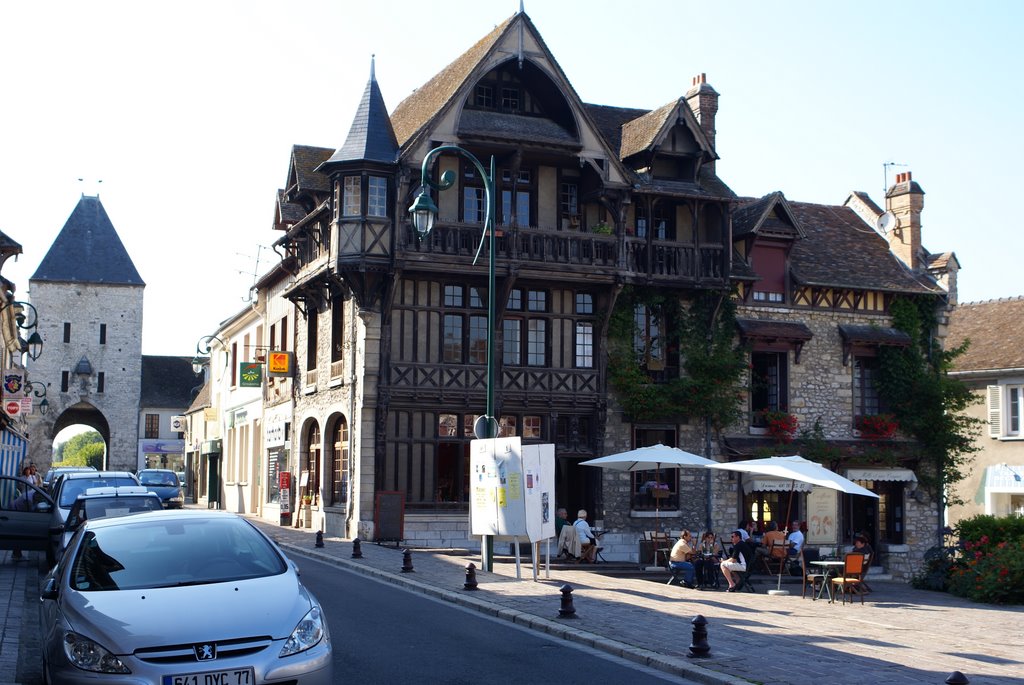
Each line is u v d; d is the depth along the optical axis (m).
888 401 29.86
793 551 21.64
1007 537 24.08
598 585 16.50
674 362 28.02
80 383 66.88
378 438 25.16
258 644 6.70
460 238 25.36
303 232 30.41
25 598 13.73
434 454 25.75
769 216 29.08
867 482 29.61
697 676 9.42
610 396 27.16
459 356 26.16
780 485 27.47
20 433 38.91
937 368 30.31
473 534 18.05
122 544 7.90
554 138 26.00
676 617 13.09
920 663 10.32
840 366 29.45
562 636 11.66
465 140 25.19
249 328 39.66
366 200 25.03
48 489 25.06
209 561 7.74
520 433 26.45
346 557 20.44
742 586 19.45
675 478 27.48
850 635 12.25
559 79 25.95
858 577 17.23
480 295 26.44
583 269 26.12
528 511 16.80
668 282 27.06
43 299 66.88
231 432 42.25
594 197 26.69
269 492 34.91
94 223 69.69
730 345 28.12
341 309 28.12
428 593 15.28
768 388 29.05
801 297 29.34
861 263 30.86
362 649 10.31
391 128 25.88
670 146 27.59
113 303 68.12
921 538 29.61
